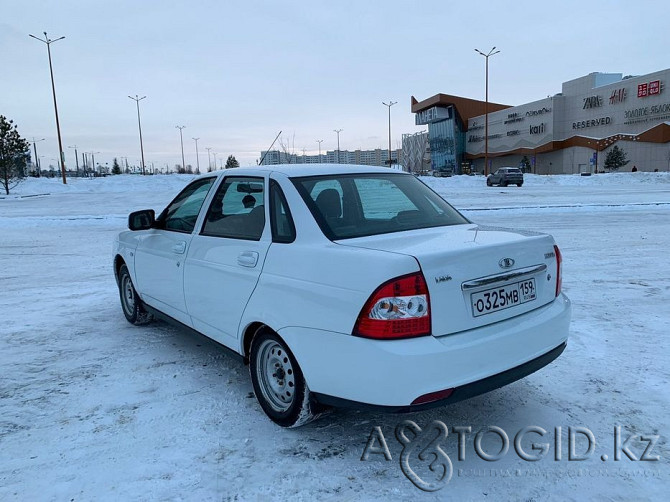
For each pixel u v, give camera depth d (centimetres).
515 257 317
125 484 286
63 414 367
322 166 393
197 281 410
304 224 330
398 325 270
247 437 334
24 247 1198
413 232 343
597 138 6275
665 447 317
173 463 305
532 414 361
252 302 345
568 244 1095
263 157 1028
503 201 2383
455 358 276
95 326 580
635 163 5703
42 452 318
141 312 561
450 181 4441
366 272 278
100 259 1030
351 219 348
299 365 313
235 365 456
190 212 457
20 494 278
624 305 626
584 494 275
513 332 303
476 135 8450
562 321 340
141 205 2622
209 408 374
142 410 372
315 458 310
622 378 414
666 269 837
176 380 424
